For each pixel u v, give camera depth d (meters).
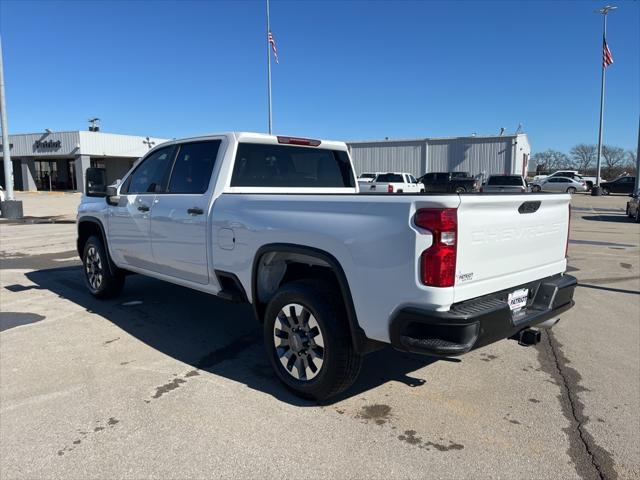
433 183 32.97
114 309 6.25
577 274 8.81
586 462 3.06
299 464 2.99
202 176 4.86
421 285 3.04
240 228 4.20
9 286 7.57
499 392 4.01
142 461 3.02
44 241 13.09
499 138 39.16
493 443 3.25
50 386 4.03
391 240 3.15
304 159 5.47
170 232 5.05
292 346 3.84
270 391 3.96
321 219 3.56
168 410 3.64
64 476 2.88
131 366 4.45
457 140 40.56
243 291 4.30
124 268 6.09
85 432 3.34
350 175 6.04
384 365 4.55
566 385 4.16
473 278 3.20
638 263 9.96
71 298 6.81
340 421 3.50
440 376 4.31
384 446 3.20
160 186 5.38
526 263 3.71
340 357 3.53
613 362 4.68
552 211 3.96
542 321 3.78
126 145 48.94
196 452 3.11
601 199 36.78
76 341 5.08
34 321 5.75
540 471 2.96
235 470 2.93
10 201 20.02
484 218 3.24
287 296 3.79
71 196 39.94
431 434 3.35
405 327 3.13
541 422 3.54
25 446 3.17
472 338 3.05
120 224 5.91
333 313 3.55
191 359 4.62
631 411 3.71
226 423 3.46
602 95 40.66
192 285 4.94
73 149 45.22
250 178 4.86
